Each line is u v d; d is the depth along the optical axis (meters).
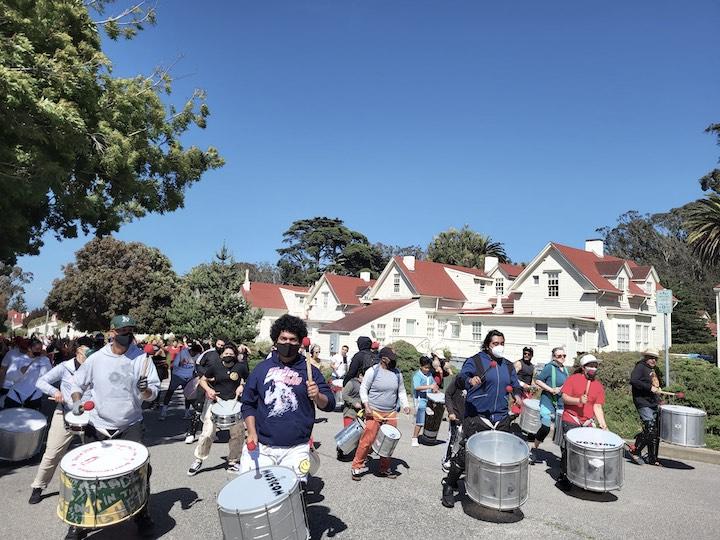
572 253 32.84
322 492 6.63
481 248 66.81
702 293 62.34
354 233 84.38
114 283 40.53
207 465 7.89
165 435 10.44
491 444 5.55
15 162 8.05
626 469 8.32
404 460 8.59
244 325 29.28
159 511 5.78
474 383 6.07
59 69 8.42
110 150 10.21
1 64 7.35
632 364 12.93
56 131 8.58
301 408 4.42
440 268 42.66
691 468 8.58
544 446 10.00
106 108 10.71
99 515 4.23
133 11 10.99
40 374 9.42
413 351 19.47
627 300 33.44
